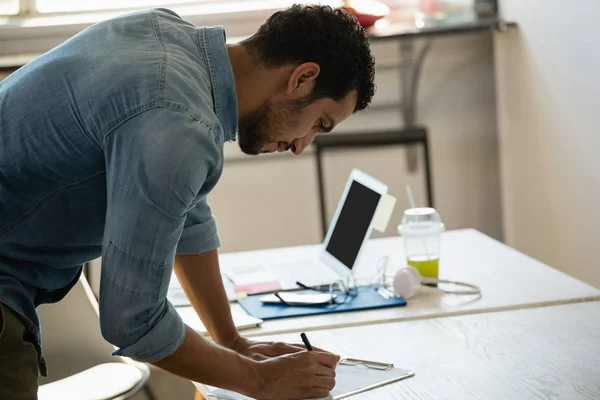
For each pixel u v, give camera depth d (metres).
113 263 1.38
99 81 1.39
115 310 1.40
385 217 2.33
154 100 1.35
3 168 1.44
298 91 1.54
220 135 1.44
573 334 1.81
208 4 4.21
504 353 1.73
